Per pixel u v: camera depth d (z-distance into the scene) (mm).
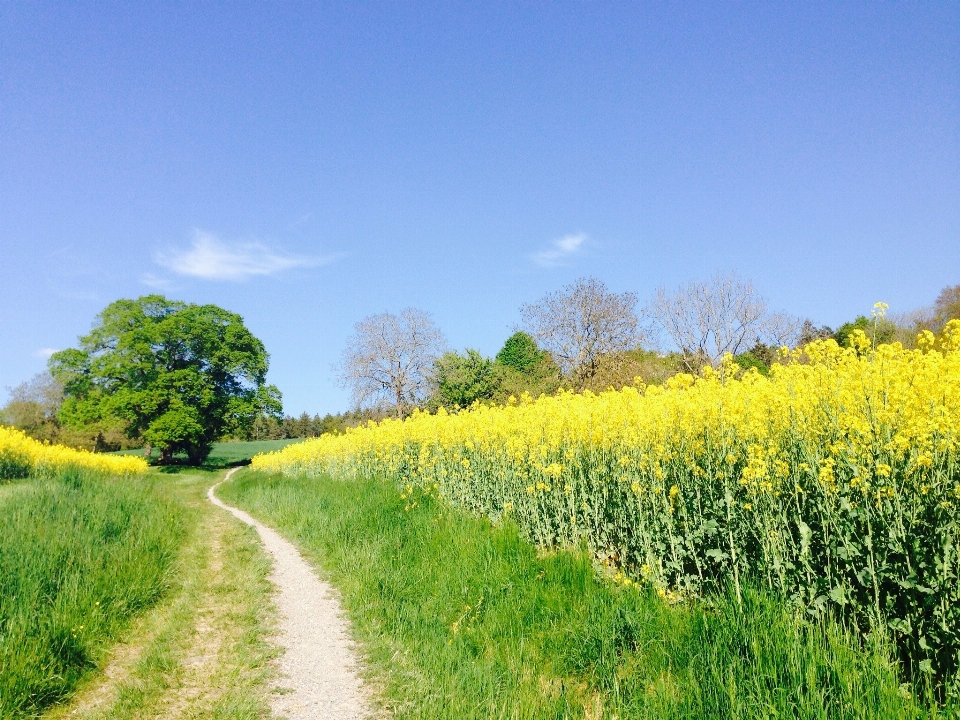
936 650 4316
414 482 14469
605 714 4852
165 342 47500
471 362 39938
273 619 7582
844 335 31922
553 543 8695
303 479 22656
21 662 5496
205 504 20953
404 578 8570
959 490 4633
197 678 6000
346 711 5309
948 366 5812
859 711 3922
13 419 66438
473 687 5406
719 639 5023
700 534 6246
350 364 43812
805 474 5988
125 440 60750
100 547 9156
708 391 7836
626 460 7672
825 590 5129
